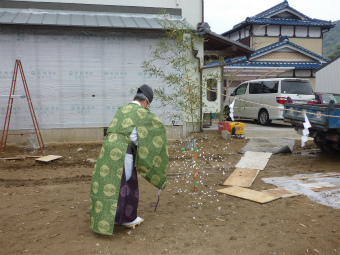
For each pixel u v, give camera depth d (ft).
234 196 15.90
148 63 29.71
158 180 11.91
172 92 31.22
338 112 21.56
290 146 28.71
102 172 11.36
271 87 43.57
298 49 71.20
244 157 24.52
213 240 11.34
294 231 11.93
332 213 13.58
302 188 16.84
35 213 13.83
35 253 10.39
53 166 22.70
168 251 10.61
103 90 30.32
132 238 11.51
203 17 36.06
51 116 29.43
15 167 22.24
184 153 26.53
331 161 23.72
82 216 13.53
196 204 15.02
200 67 34.47
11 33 28.30
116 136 11.62
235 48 35.50
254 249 10.69
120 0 33.32
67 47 29.37
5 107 28.48
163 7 34.50
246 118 51.44
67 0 32.19
